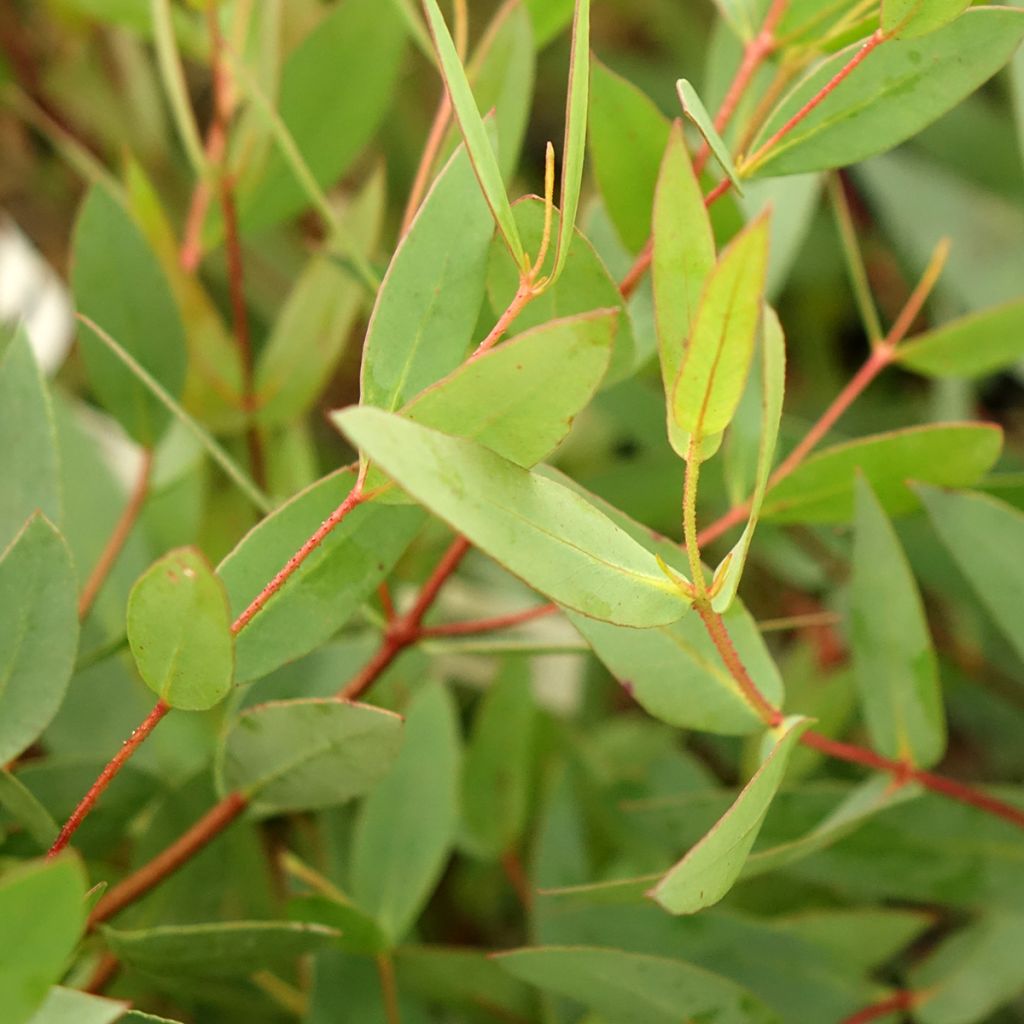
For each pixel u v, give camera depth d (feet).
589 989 1.68
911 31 1.57
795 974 1.83
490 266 1.62
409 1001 1.85
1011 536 1.72
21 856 1.69
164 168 2.27
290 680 1.79
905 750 1.75
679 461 1.99
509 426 1.48
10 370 1.65
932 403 2.24
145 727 1.53
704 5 2.47
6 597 1.55
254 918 1.78
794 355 2.36
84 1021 1.45
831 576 2.15
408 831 1.83
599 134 1.72
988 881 1.82
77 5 2.00
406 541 1.61
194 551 1.46
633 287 1.69
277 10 1.93
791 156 1.64
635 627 1.49
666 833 1.82
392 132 2.38
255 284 2.28
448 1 2.08
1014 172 2.23
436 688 1.85
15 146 2.24
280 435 2.04
